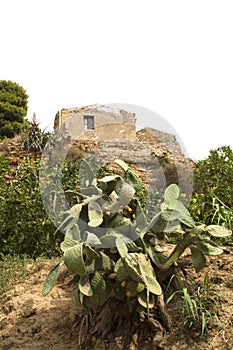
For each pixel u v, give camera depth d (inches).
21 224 247.1
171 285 148.3
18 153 494.3
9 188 259.8
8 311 167.5
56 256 236.1
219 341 132.0
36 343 148.4
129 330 140.4
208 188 229.5
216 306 140.4
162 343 135.6
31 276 195.3
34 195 248.4
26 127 960.3
